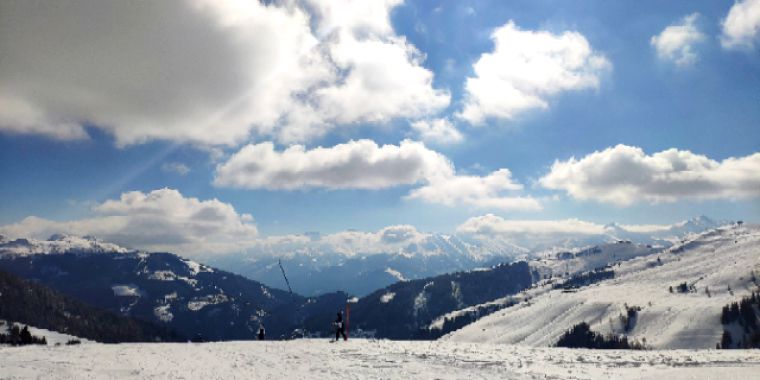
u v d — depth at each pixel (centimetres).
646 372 2108
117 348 2850
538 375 2062
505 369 2219
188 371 2075
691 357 2605
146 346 3025
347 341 3597
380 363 2380
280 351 2856
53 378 1833
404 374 2073
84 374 1930
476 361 2459
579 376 2038
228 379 1912
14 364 2130
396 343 3447
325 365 2311
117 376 1917
